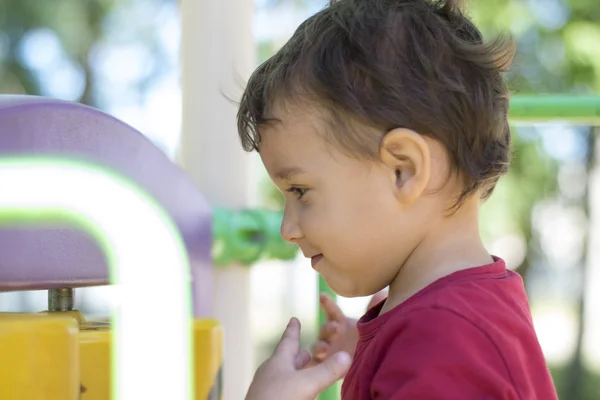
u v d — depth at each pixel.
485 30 4.64
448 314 0.69
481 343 0.68
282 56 0.81
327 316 1.00
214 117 1.18
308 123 0.75
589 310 6.06
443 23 0.79
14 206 0.63
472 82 0.78
